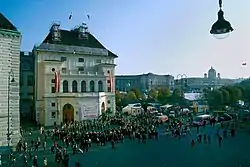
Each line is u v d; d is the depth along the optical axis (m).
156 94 158.25
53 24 86.44
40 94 79.62
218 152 41.41
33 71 88.81
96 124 64.69
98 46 93.12
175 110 100.88
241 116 79.94
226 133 58.41
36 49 79.75
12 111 43.59
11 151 40.16
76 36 90.81
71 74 82.06
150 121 70.75
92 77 85.94
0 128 41.59
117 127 61.91
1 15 44.94
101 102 81.31
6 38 42.94
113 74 91.25
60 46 84.62
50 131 61.50
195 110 102.56
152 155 39.62
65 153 35.06
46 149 44.31
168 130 64.31
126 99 133.75
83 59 88.00
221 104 122.50
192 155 39.41
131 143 49.47
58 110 76.88
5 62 42.78
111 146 46.66
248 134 60.31
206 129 67.12
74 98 75.56
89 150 43.50
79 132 51.56
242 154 39.75
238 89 132.12
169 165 33.59
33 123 79.38
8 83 42.94
